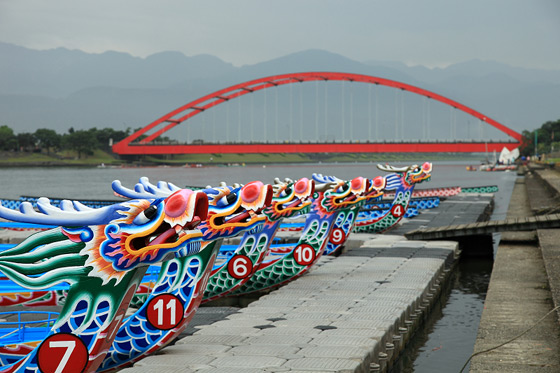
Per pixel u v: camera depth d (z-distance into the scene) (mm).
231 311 12977
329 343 10008
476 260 25047
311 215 15953
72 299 7504
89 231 7344
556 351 10602
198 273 9812
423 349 12992
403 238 24828
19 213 7152
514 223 24406
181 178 112750
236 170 168250
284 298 13719
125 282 7582
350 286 15117
